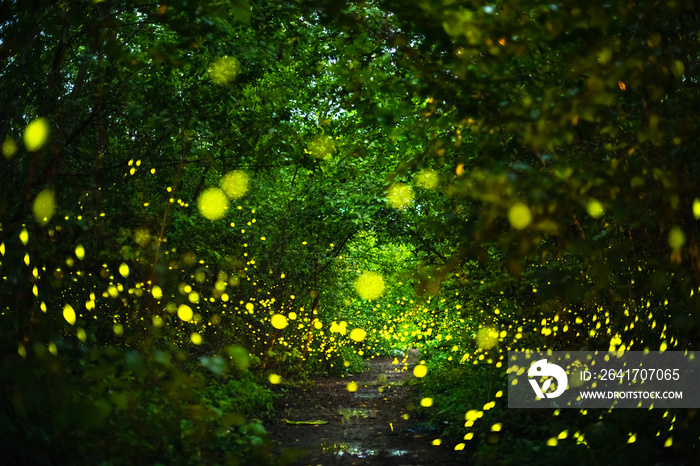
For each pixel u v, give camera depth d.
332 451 6.02
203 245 9.30
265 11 6.46
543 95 3.39
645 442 4.47
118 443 3.57
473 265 8.27
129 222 6.83
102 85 5.70
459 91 3.86
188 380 3.87
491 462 5.05
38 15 4.58
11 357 3.33
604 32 3.16
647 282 4.76
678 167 3.17
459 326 11.86
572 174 2.93
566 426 5.52
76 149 6.76
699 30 3.59
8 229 4.03
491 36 3.24
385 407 9.55
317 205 12.29
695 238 3.34
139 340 5.40
